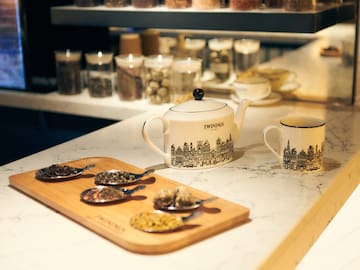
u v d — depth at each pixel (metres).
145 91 2.67
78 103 2.65
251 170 1.71
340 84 2.49
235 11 2.28
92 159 1.78
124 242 1.23
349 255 1.79
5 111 2.95
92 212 1.37
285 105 2.53
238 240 1.27
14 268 1.16
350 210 1.97
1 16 2.81
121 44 2.81
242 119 1.84
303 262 1.76
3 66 2.91
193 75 2.56
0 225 1.37
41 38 2.84
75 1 2.70
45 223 1.37
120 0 2.59
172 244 1.21
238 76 2.69
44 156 1.89
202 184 1.60
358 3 2.36
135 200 1.45
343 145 1.96
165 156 1.73
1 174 1.72
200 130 1.68
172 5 2.44
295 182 1.61
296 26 2.15
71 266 1.17
